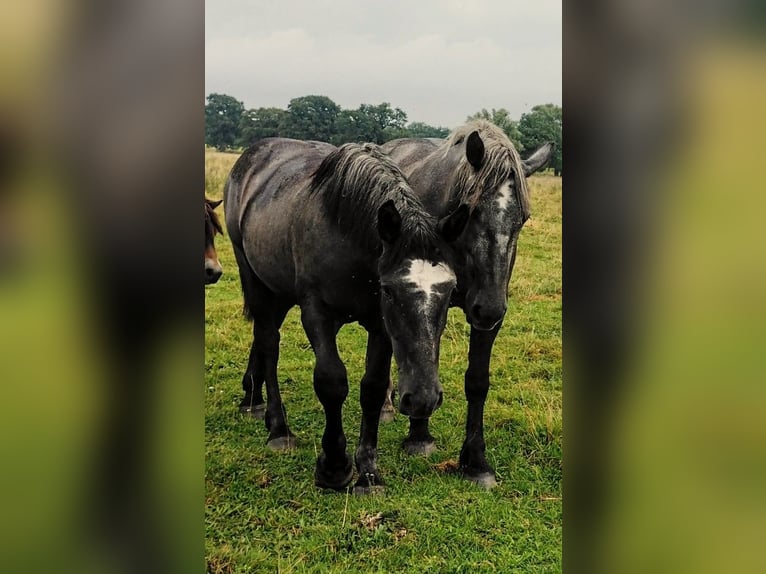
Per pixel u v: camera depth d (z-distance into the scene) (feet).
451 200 11.68
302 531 10.55
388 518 10.98
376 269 10.59
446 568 9.61
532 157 12.57
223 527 10.59
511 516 11.04
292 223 11.87
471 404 12.31
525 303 20.22
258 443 13.83
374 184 10.55
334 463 11.76
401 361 9.55
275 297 14.66
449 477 12.42
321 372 11.25
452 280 9.68
